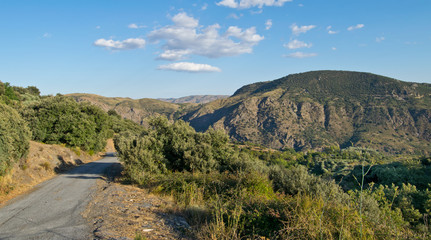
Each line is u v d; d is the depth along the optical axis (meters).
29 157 16.17
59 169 18.77
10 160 11.76
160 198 9.13
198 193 8.72
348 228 4.51
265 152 128.25
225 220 5.93
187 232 5.44
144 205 7.94
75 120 28.00
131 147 15.03
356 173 31.81
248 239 4.89
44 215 7.02
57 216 6.88
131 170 13.18
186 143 15.17
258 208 5.89
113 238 4.82
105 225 5.73
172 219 6.46
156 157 14.30
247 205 6.24
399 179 25.39
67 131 27.89
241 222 5.60
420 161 30.42
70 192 10.59
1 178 10.48
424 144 194.25
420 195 14.03
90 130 30.61
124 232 5.25
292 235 4.57
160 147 15.11
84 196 9.66
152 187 10.97
